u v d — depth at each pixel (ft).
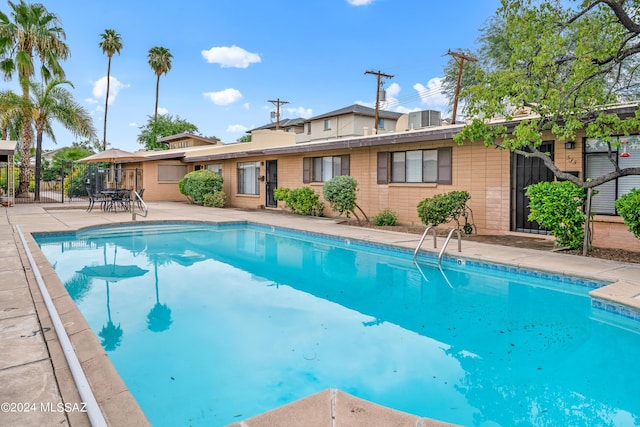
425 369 12.01
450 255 24.75
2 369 9.39
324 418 7.79
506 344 13.80
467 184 34.27
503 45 62.34
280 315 16.72
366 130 57.88
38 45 65.77
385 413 7.98
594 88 22.36
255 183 60.39
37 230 32.53
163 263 26.45
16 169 75.41
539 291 19.77
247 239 35.68
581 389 10.93
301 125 147.23
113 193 51.11
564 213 24.58
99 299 18.71
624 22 20.22
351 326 15.51
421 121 53.88
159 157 71.15
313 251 30.60
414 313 16.97
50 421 7.39
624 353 13.07
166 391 10.68
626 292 16.11
